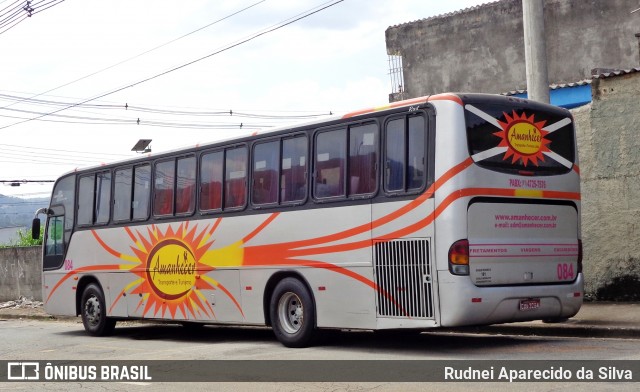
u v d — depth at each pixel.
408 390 8.90
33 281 29.11
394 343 13.23
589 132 16.12
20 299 29.48
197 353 13.26
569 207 12.23
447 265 10.91
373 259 11.88
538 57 14.62
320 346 13.19
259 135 14.08
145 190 16.62
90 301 17.91
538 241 11.72
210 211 14.94
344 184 12.46
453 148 11.02
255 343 14.32
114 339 16.94
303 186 13.15
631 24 27.61
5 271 30.12
